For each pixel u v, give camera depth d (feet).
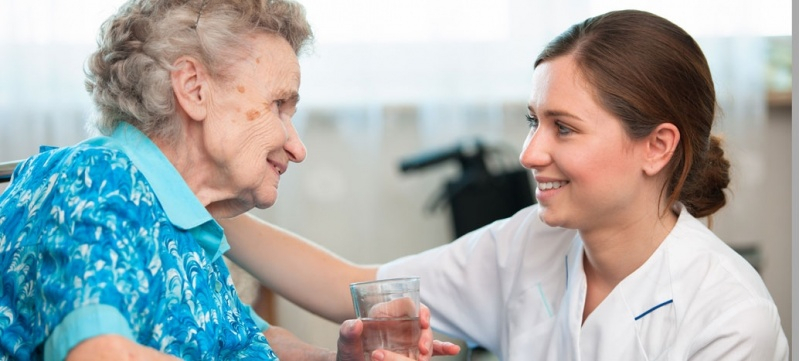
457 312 5.71
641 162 4.67
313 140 12.22
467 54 12.09
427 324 4.47
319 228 12.32
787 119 12.46
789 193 12.42
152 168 4.08
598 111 4.54
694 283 4.74
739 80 12.10
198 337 3.96
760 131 12.23
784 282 12.46
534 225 5.51
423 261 5.83
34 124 11.25
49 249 3.57
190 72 4.14
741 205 12.37
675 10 12.03
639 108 4.53
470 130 12.22
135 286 3.62
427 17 12.02
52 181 3.81
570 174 4.61
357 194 12.32
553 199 4.74
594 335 4.88
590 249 4.97
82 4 11.27
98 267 3.51
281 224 12.14
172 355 3.71
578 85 4.55
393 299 4.24
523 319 5.30
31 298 3.65
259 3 4.26
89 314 3.39
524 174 11.79
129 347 3.38
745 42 12.08
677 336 4.66
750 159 12.30
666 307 4.75
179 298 3.92
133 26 4.17
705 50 12.07
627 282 4.88
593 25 4.73
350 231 12.37
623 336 4.78
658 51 4.60
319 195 12.28
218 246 4.33
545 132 4.69
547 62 4.74
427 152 11.89
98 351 3.33
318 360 5.24
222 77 4.18
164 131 4.19
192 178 4.29
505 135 12.30
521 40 12.10
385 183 12.42
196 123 4.23
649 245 4.88
